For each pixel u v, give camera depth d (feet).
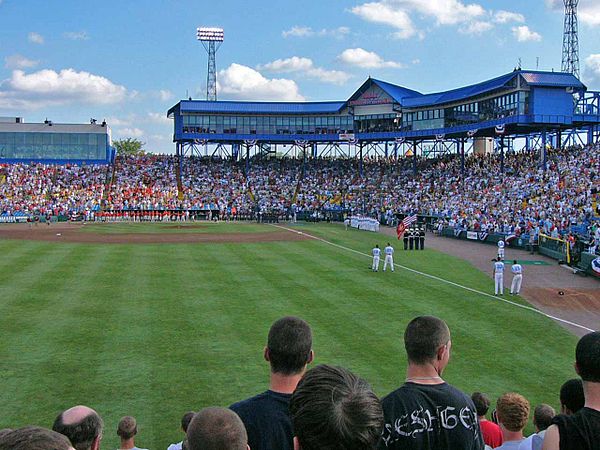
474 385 56.75
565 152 239.30
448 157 307.78
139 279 110.63
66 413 20.68
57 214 267.59
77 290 98.94
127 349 66.59
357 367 61.26
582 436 15.39
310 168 332.19
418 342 18.30
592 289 106.73
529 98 233.76
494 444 30.37
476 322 81.35
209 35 382.42
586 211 166.09
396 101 301.02
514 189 221.66
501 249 141.90
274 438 17.10
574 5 317.42
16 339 69.67
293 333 18.10
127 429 33.58
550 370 61.57
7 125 326.44
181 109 319.47
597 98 244.63
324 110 325.21
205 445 12.68
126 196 288.71
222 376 58.39
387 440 17.15
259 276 115.75
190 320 79.92
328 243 178.09
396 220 250.37
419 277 117.60
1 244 163.53
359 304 91.35
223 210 286.87
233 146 350.43
